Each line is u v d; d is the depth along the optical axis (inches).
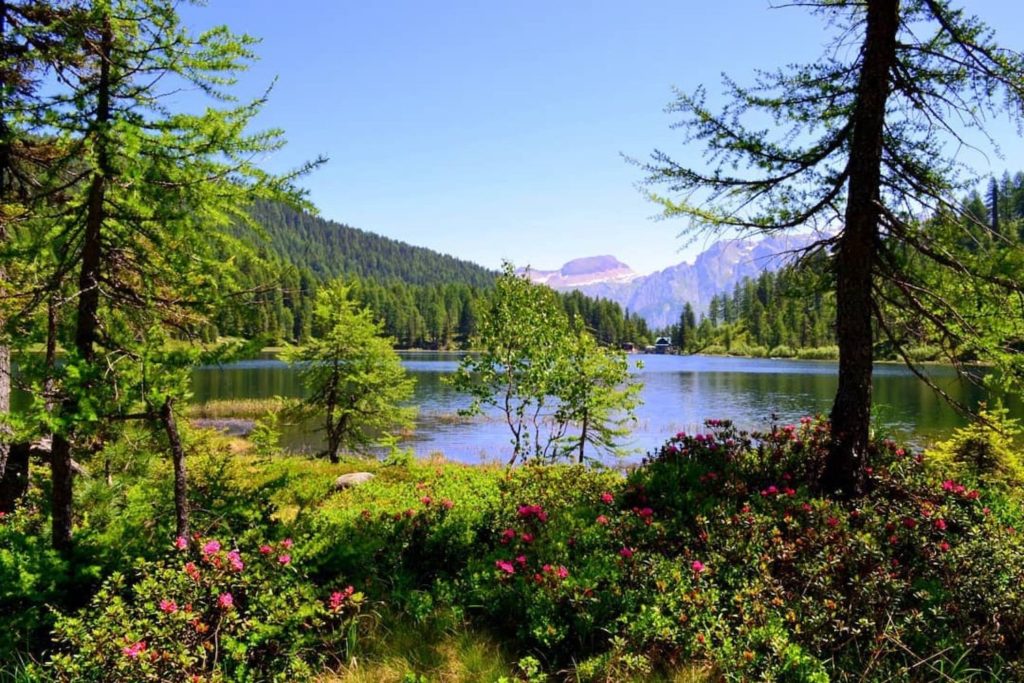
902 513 227.5
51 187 194.9
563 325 490.0
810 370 3063.5
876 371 2450.8
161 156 177.8
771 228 289.4
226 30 184.4
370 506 306.7
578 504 267.0
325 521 249.1
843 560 184.2
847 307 269.6
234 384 1918.1
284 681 153.7
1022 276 241.3
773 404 1547.7
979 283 255.6
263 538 200.7
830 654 160.9
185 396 188.9
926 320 278.7
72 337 188.2
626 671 157.9
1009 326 248.1
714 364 3757.4
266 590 170.6
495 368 484.7
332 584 194.5
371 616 188.9
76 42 179.9
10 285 185.3
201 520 207.6
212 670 144.9
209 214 189.0
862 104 263.3
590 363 489.7
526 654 172.9
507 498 274.5
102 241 196.1
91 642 140.6
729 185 288.4
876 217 266.5
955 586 173.3
